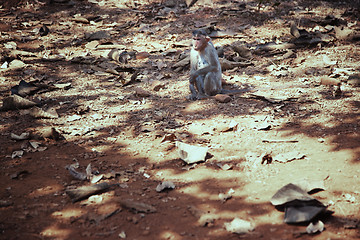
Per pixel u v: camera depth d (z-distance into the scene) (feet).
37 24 35.24
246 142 17.12
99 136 18.10
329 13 36.96
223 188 13.91
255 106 20.85
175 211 12.62
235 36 32.35
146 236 11.43
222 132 18.20
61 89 23.76
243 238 11.32
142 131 18.48
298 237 11.35
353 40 30.78
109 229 11.77
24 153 16.37
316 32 31.73
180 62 26.84
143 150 16.80
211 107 20.95
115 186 14.15
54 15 37.47
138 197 13.42
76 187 14.07
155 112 20.52
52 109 20.25
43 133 17.61
